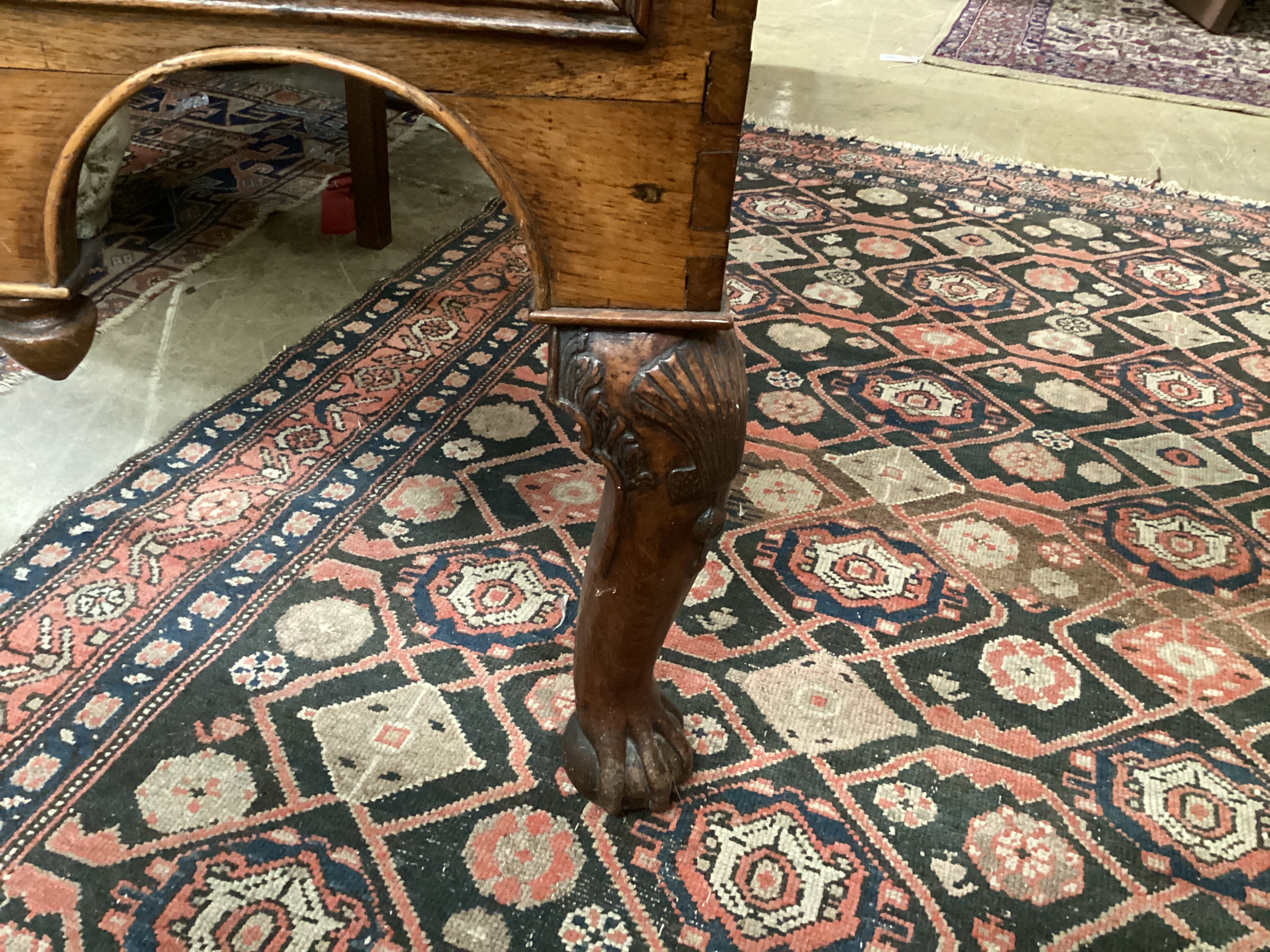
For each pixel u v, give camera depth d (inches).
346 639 60.8
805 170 131.4
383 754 54.1
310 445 76.5
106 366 83.4
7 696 55.6
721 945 46.3
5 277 34.5
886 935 47.0
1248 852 51.5
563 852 49.8
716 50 28.4
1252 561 70.6
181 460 73.7
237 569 64.9
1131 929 47.7
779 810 52.4
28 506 68.6
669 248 32.6
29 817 49.8
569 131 30.1
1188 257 113.3
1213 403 88.2
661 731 52.1
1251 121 155.1
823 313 99.7
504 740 55.4
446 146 129.4
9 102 29.9
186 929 45.6
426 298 96.5
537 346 90.6
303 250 103.1
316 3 27.7
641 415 35.2
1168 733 57.8
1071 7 215.0
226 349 87.0
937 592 66.9
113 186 93.8
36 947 44.6
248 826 50.1
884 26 197.6
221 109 134.7
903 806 52.9
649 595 41.7
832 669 60.8
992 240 115.7
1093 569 69.4
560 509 72.3
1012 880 49.7
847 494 75.4
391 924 46.3
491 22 27.6
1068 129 150.0
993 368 92.0
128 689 56.6
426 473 74.7
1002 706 59.0
